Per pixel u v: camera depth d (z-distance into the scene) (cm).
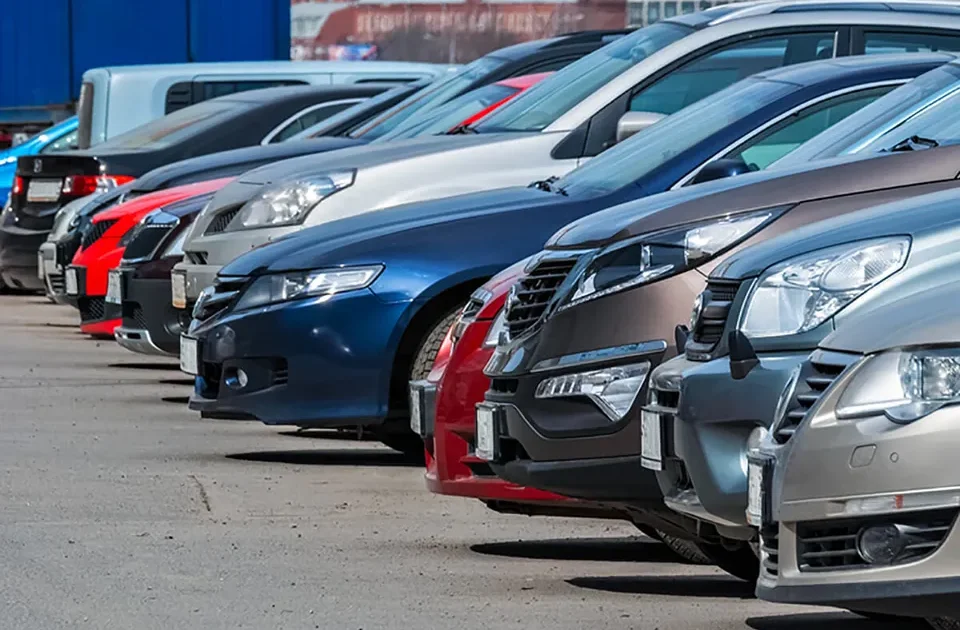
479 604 938
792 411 767
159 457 1448
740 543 992
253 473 1382
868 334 736
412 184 1495
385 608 923
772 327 854
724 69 1508
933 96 1132
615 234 998
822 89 1245
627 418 965
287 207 1540
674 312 964
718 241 971
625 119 1368
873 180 981
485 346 1079
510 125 1556
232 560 1047
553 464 989
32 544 1082
